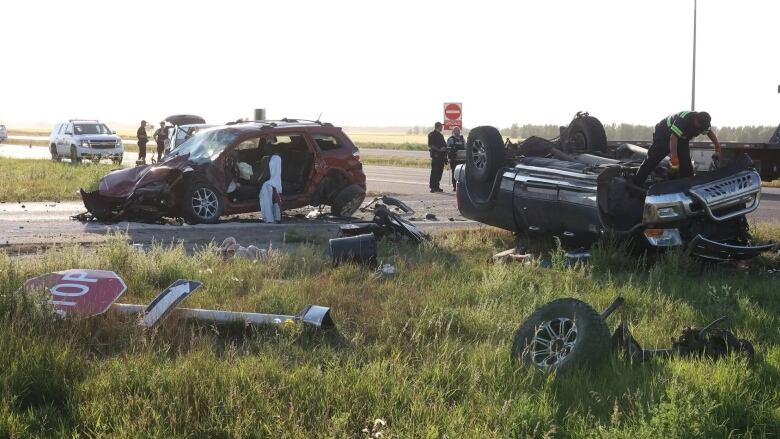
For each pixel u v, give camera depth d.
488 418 4.68
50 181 23.02
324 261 9.95
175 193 14.50
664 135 10.43
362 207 17.86
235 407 4.69
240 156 16.23
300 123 16.41
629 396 4.89
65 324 6.17
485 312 7.17
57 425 4.48
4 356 5.21
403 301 7.79
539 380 5.40
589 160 11.57
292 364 5.67
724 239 10.23
